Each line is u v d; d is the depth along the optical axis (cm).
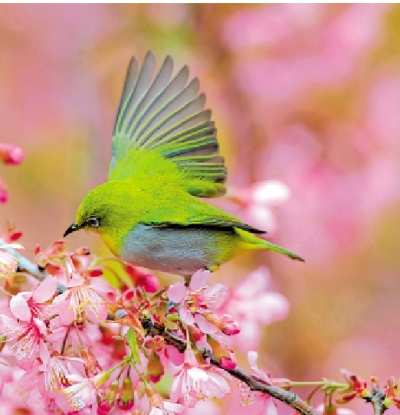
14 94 1470
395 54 1458
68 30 1437
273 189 1010
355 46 1441
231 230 782
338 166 1441
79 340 649
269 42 1412
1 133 1434
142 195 755
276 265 1365
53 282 632
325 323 1361
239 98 1395
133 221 744
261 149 1412
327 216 1420
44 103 1448
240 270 1327
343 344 1346
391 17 1448
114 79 1393
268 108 1427
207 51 1367
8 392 687
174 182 791
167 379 756
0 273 645
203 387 627
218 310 844
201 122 811
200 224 753
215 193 812
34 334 624
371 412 1232
